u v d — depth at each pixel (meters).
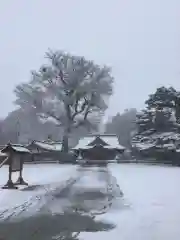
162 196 17.73
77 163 65.50
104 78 79.12
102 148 75.81
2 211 12.81
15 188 20.47
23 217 11.73
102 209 13.53
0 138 112.81
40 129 109.94
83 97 77.69
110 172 39.09
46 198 16.39
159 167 52.38
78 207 13.98
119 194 18.48
